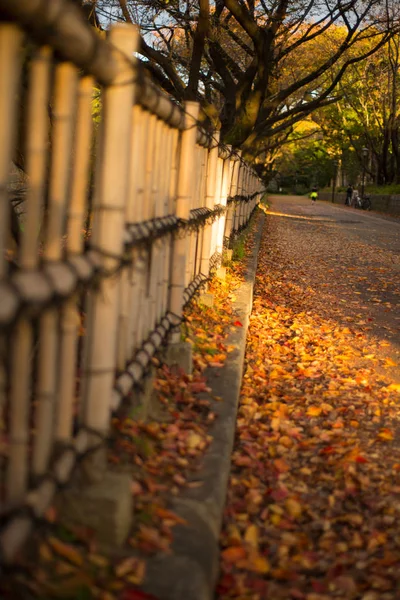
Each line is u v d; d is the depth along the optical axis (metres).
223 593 3.02
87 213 6.97
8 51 1.89
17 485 2.25
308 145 67.12
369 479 4.35
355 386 6.35
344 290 11.82
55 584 2.39
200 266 7.52
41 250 5.11
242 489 3.94
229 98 22.50
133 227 3.64
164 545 2.84
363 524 3.84
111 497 2.74
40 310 2.15
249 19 18.12
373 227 28.34
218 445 3.98
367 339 8.28
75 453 2.71
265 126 23.92
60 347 2.60
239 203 13.77
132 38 2.89
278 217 32.12
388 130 47.69
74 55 2.30
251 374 6.22
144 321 4.21
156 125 4.13
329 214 39.22
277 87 28.86
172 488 3.37
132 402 3.76
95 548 2.67
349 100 43.50
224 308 7.58
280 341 7.89
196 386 4.76
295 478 4.29
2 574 2.17
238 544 3.36
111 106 2.88
